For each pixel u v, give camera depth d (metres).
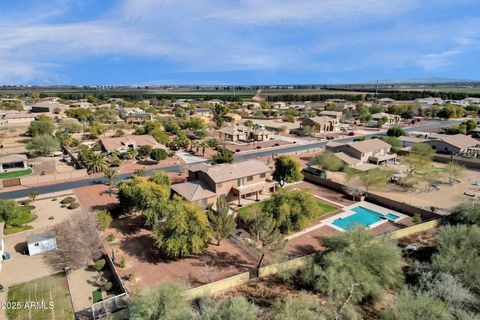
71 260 36.47
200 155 90.31
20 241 41.72
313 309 27.77
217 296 30.83
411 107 171.38
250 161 58.59
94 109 177.62
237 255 38.81
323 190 61.16
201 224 37.34
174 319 24.59
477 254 33.41
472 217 42.22
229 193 53.31
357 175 62.66
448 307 26.86
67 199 54.81
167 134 110.25
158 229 37.62
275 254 36.59
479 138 107.25
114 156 80.19
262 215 41.09
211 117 164.00
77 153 86.56
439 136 105.69
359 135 122.44
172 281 31.52
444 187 61.94
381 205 53.84
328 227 46.09
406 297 26.64
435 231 42.34
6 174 71.50
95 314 27.62
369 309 29.30
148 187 45.66
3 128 122.56
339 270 31.41
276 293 31.53
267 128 131.00
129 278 33.47
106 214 44.53
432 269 32.31
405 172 69.75
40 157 86.94
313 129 122.06
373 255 32.34
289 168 59.88
